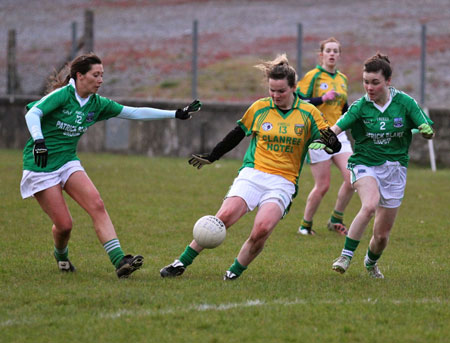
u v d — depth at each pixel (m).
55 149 22.03
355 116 23.05
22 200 39.78
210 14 87.38
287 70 21.52
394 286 21.94
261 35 78.56
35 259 25.70
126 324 17.19
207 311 18.33
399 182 23.42
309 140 22.52
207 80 71.31
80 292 20.22
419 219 37.22
